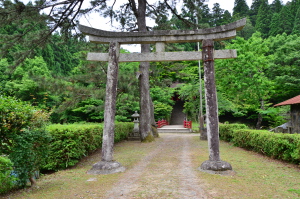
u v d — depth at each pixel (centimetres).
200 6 1289
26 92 2025
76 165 689
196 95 2100
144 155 816
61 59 2939
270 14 3206
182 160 714
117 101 1370
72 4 1041
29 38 1056
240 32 3266
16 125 430
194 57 638
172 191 415
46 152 477
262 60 1580
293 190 412
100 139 934
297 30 2377
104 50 1330
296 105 1264
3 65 2105
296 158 588
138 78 1268
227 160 707
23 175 429
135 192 413
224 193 401
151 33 648
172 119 2972
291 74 1880
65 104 1150
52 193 416
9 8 908
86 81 1167
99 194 407
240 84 1600
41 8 966
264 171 564
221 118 2786
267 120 2214
